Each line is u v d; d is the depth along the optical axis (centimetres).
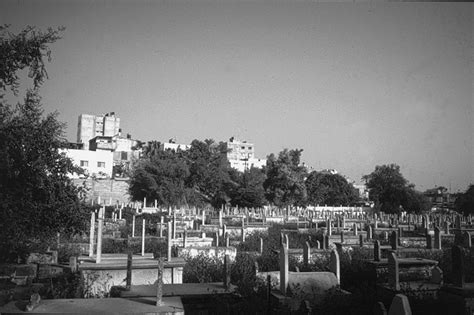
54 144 1247
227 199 6188
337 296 1051
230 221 3834
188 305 988
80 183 5506
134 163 6788
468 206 4316
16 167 1163
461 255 1021
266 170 7731
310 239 2647
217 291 1042
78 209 1352
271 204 7038
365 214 5881
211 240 2219
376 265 1459
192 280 1348
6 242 1191
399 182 6294
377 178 6450
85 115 10131
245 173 6406
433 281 1245
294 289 1064
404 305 630
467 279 1268
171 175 5438
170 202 5228
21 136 1159
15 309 771
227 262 1109
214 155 6575
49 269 1338
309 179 8088
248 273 1341
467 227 3875
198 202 5691
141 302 846
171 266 1284
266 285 1165
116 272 1238
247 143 14250
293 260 1728
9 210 1120
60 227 1338
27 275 1273
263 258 1694
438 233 2169
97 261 1276
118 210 3806
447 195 8400
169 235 1366
